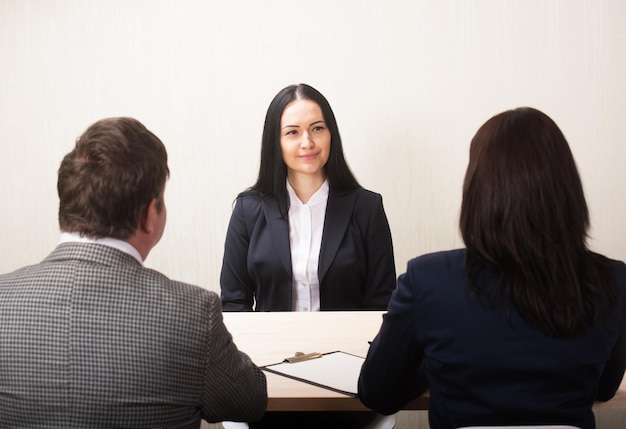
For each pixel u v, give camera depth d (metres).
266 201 2.63
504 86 2.91
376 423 1.71
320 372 1.58
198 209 3.03
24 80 3.00
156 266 3.08
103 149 1.18
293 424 1.88
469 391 1.20
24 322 1.11
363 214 2.62
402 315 1.27
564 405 1.17
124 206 1.18
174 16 2.94
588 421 1.20
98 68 2.97
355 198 2.63
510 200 1.17
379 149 2.96
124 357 1.11
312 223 2.62
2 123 3.03
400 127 2.95
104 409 1.10
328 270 2.55
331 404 1.44
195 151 3.00
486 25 2.89
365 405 1.41
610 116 2.90
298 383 1.51
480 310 1.19
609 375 1.32
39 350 1.10
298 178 2.64
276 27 2.92
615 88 2.89
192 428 1.20
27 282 1.15
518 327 1.17
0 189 3.06
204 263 3.06
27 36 2.97
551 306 1.16
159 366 1.12
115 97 2.99
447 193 2.97
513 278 1.17
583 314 1.17
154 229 1.27
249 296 2.69
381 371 1.33
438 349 1.23
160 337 1.13
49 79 2.99
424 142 2.94
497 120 1.23
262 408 1.36
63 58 2.98
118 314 1.12
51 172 3.04
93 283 1.13
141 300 1.14
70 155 1.21
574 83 2.90
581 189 1.21
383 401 1.38
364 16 2.90
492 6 2.88
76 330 1.11
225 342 1.23
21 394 1.11
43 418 1.11
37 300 1.12
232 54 2.94
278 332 1.94
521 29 2.88
